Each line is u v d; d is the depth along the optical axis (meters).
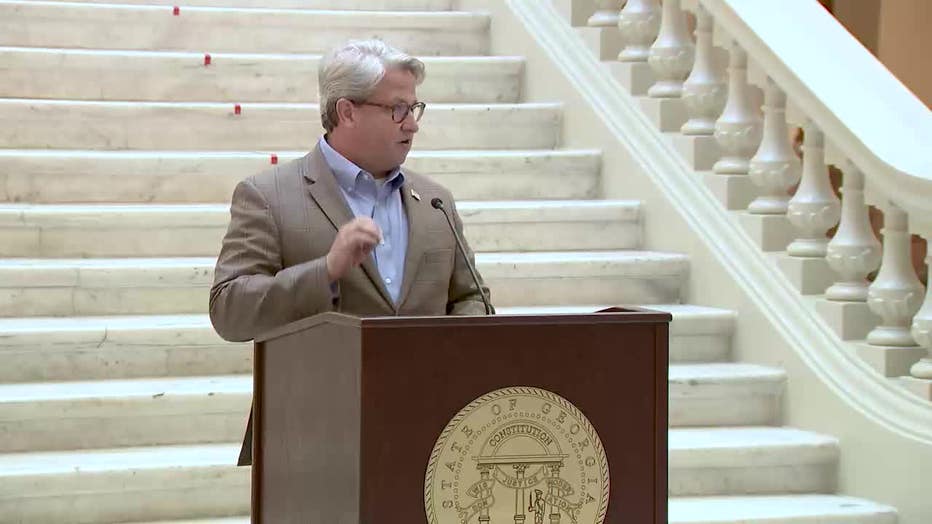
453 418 4.15
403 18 11.86
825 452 7.61
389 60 5.48
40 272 8.34
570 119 10.76
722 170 9.12
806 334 8.08
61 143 10.03
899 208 7.56
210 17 11.46
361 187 5.61
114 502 6.91
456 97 11.36
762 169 8.69
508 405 4.21
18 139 9.95
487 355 4.19
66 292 8.45
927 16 12.71
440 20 11.95
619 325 4.33
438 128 10.70
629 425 4.34
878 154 7.48
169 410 7.48
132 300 8.55
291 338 4.82
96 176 9.51
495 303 8.98
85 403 7.34
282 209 5.46
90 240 8.96
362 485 4.07
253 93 10.95
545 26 11.32
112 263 8.63
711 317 8.58
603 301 9.16
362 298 5.40
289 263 5.43
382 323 4.09
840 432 7.66
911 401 7.31
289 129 10.44
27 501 6.79
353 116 5.49
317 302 4.94
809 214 8.30
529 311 8.77
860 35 13.23
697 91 9.44
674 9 9.83
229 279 5.30
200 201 9.70
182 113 10.22
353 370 4.15
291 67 10.98
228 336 5.25
